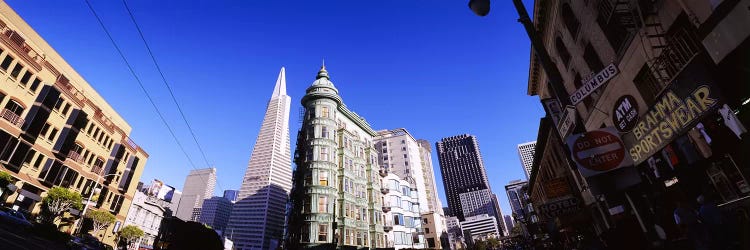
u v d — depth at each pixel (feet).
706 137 27.35
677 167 31.60
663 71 34.22
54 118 115.14
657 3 33.83
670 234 31.76
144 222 199.62
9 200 94.12
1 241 39.99
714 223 18.89
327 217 108.68
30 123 100.63
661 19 33.63
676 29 32.04
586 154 17.37
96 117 140.05
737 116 24.08
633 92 41.47
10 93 95.09
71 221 122.31
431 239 255.09
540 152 111.24
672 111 31.12
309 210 108.68
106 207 148.36
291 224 118.01
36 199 104.32
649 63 36.63
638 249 17.60
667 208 32.86
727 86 24.77
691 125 28.73
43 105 105.50
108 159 150.61
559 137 22.18
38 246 45.21
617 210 18.08
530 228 171.83
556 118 32.17
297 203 116.37
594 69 52.37
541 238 148.97
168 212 261.85
